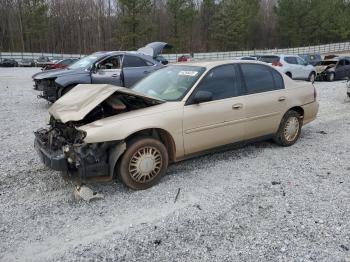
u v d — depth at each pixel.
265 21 75.25
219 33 65.81
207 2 68.25
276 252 3.02
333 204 3.86
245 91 5.18
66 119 3.92
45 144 4.27
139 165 4.16
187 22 62.09
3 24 67.06
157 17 65.69
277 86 5.70
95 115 4.26
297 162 5.21
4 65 44.09
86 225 3.46
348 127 7.57
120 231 3.35
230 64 5.14
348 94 11.75
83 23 70.69
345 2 70.62
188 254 3.00
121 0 52.28
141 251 3.05
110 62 9.83
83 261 2.93
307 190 4.23
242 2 65.00
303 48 58.47
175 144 4.43
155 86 5.03
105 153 3.99
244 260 2.92
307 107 6.12
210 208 3.78
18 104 10.88
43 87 9.52
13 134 6.91
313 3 64.25
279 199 3.99
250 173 4.77
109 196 4.07
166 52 59.56
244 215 3.63
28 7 63.88
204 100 4.52
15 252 3.04
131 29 54.59
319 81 20.31
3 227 3.41
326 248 3.07
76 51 70.50
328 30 64.69
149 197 4.04
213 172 4.79
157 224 3.47
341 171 4.86
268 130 5.55
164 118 4.27
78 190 4.00
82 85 4.90
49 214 3.66
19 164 5.12
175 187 4.31
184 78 4.87
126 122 4.01
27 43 66.25
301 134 6.89
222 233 3.31
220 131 4.84
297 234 3.28
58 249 3.08
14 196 4.07
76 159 3.82
